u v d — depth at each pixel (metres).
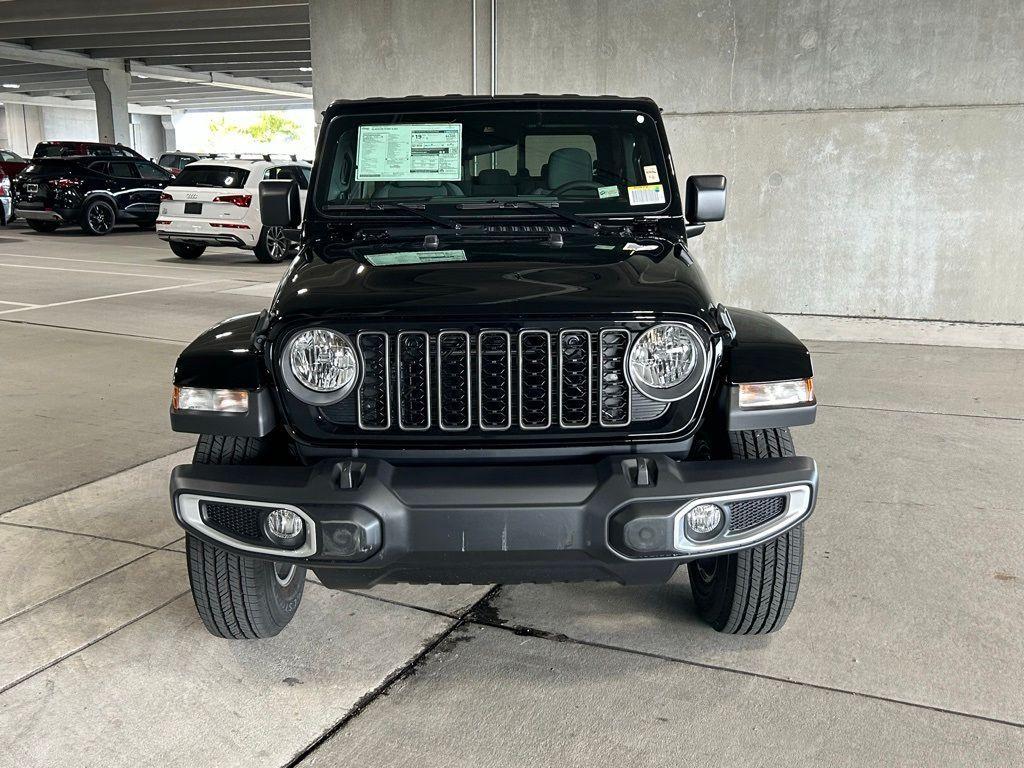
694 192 3.56
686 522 2.53
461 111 3.56
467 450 2.61
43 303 9.90
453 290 2.63
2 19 27.23
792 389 2.69
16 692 2.85
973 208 8.40
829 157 8.66
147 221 19.72
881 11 8.25
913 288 8.70
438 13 9.59
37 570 3.68
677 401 2.63
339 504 2.47
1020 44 8.01
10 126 63.25
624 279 2.77
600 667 2.99
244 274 12.76
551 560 2.54
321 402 2.59
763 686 2.87
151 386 6.46
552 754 2.54
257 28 30.61
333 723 2.70
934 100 8.29
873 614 3.30
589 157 3.56
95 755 2.55
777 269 9.02
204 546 2.90
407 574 2.62
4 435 5.34
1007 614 3.30
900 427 5.47
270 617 3.10
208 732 2.65
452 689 2.87
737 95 8.79
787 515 2.66
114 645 3.13
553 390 2.61
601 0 9.01
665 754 2.54
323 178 3.53
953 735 2.61
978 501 4.34
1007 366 7.03
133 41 32.88
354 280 2.76
